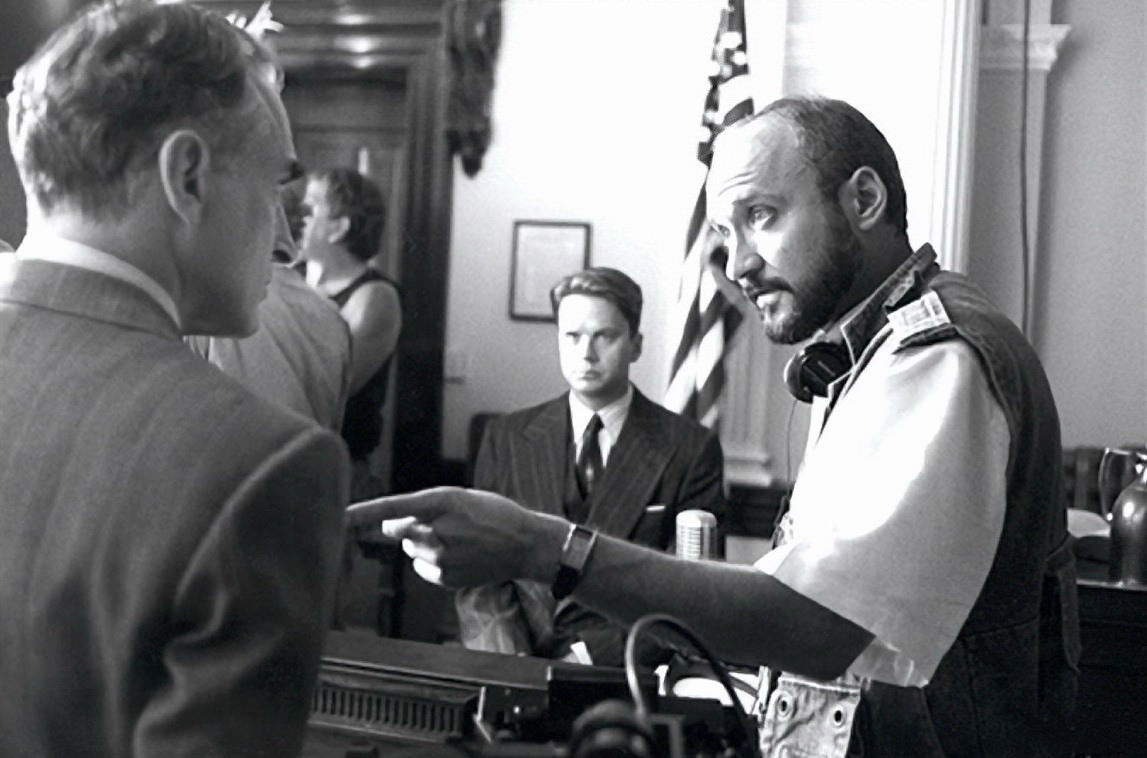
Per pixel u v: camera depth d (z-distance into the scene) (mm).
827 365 1517
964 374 1351
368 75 5293
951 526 1311
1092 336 4809
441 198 5328
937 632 1306
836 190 1477
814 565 1313
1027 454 1410
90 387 904
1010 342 1425
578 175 5316
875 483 1338
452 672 1196
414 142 5301
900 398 1366
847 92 4637
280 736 858
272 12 5281
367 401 5160
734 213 1504
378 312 5176
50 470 892
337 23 5270
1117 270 4789
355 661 1212
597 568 1284
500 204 5363
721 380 4531
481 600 2715
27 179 954
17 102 945
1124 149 4773
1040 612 1481
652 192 5262
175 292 970
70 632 875
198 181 944
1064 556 1522
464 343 5379
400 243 5273
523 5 5328
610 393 3092
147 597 854
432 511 1241
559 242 5328
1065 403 4824
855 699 1444
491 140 5352
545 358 5363
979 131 4754
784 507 1786
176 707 837
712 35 5203
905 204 1552
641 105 5270
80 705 879
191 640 854
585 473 3076
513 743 949
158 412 891
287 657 866
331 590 911
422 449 5281
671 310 5184
